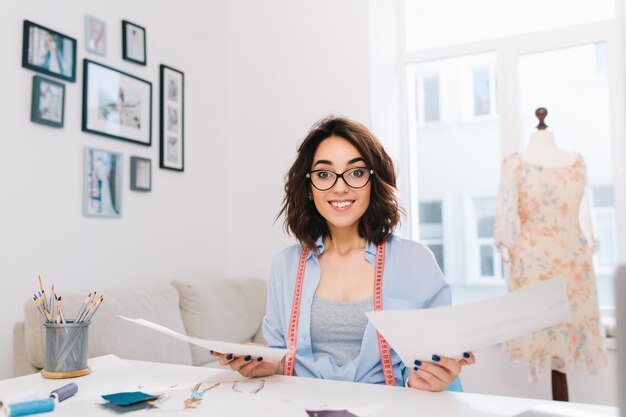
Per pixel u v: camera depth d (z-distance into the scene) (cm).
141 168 251
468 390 273
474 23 310
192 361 215
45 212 207
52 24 212
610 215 276
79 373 109
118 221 240
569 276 223
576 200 227
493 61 312
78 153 221
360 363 118
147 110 257
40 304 121
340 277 129
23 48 199
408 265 127
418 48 323
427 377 91
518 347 227
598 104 280
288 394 91
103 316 175
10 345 193
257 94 311
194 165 289
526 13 297
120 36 245
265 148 306
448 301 124
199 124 295
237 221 311
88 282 224
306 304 126
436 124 326
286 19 305
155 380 104
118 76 241
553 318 85
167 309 206
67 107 217
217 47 313
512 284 233
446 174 324
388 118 304
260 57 312
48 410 85
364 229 130
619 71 269
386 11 307
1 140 192
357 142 126
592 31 275
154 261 259
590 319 223
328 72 292
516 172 235
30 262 201
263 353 96
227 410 83
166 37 273
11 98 196
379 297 122
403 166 316
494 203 314
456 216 321
